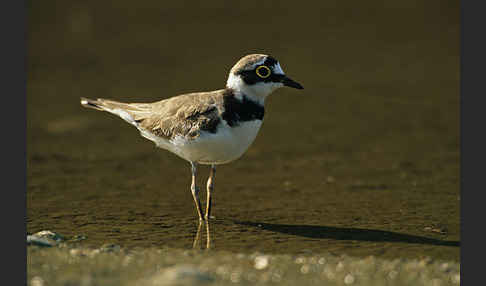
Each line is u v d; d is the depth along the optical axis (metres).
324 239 10.08
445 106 18.52
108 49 24.08
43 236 9.83
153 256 8.87
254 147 15.91
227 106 10.41
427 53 23.19
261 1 29.86
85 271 8.07
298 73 21.30
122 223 10.86
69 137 16.39
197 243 9.86
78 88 20.05
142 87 19.88
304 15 27.86
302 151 15.52
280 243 9.88
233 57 22.78
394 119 17.66
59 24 26.92
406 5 28.91
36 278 7.84
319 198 12.32
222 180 13.56
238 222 10.99
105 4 29.59
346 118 17.88
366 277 8.09
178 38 25.12
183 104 10.90
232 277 7.89
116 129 17.22
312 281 7.87
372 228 10.59
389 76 21.11
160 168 14.37
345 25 26.41
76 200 12.09
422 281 8.02
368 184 13.12
